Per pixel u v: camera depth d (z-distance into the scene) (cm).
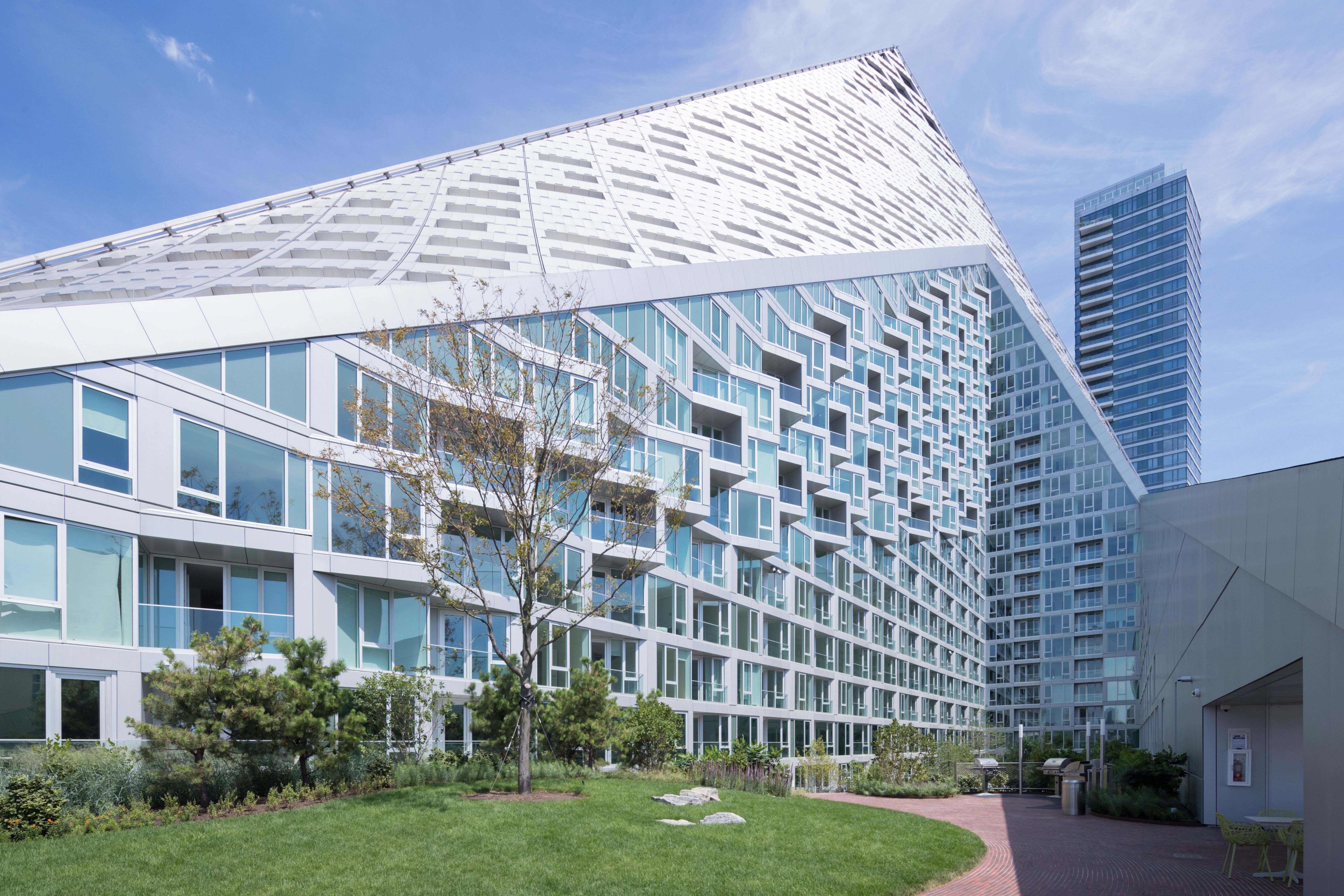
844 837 1631
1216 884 1504
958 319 8675
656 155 5981
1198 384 16350
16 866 1130
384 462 1875
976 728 7356
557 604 2594
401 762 2036
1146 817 2584
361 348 2347
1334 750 1282
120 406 1847
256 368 2123
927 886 1381
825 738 5484
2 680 1589
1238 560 1911
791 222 5788
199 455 1978
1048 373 9438
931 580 7769
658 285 3684
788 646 4897
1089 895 1377
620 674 3406
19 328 1691
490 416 1834
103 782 1488
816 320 5644
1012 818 2566
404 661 2439
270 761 1756
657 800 1834
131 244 3150
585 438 2270
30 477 1666
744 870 1305
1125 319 16462
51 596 1684
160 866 1162
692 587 3875
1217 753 2484
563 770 2244
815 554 5434
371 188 4291
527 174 4841
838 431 5809
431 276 2892
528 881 1184
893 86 12438
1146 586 4772
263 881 1126
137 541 1855
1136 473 8925
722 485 4262
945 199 10081
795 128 8288
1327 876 1291
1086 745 8588
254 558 2106
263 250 3058
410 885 1142
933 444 7706
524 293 2886
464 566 2392
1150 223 16438
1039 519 9338
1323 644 1334
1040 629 9162
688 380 3891
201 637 1605
